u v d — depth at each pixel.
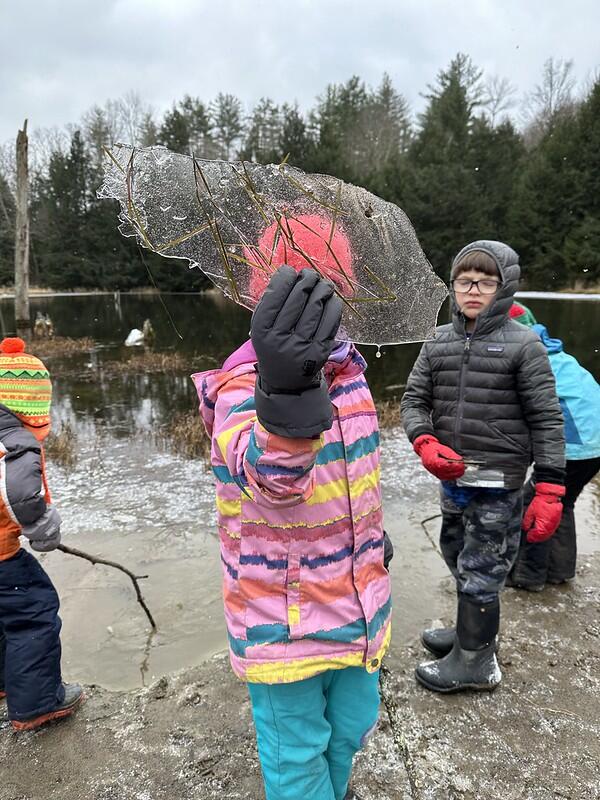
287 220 1.25
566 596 3.13
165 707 2.36
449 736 2.16
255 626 1.37
